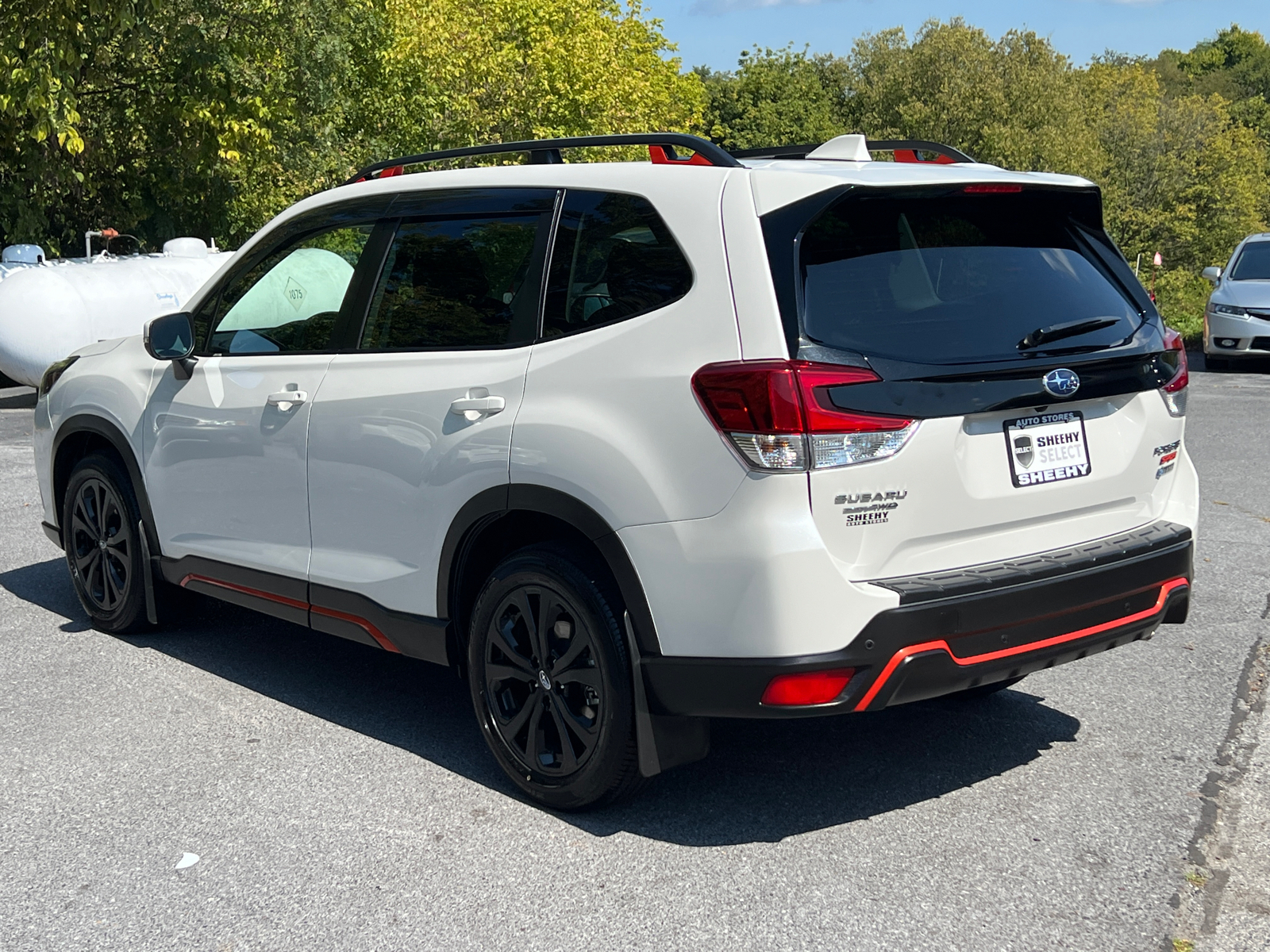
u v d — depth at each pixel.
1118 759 4.07
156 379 5.02
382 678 4.95
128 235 19.78
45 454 5.66
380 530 4.08
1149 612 3.65
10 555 7.02
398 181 4.25
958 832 3.53
